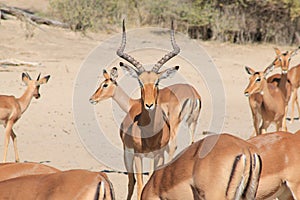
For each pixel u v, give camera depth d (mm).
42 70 38656
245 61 46781
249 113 30188
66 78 36562
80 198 10484
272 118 23953
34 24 50969
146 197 13094
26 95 22812
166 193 12773
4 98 21672
